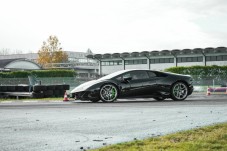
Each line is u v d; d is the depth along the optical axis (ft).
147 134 14.29
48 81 99.09
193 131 14.15
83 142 12.73
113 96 35.99
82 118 20.61
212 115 21.07
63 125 17.52
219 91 77.30
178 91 37.35
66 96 44.11
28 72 125.18
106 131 15.31
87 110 26.23
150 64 168.14
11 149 11.62
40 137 13.92
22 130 15.96
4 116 22.50
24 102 43.55
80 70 213.05
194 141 11.93
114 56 167.53
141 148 10.80
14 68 169.68
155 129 15.69
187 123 17.49
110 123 18.06
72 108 28.63
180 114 21.97
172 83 37.06
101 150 10.75
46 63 195.42
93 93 35.63
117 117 20.85
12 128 16.69
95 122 18.56
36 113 24.48
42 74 128.16
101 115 22.20
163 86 36.76
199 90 84.84
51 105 33.60
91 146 11.94
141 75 36.81
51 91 56.18
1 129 16.37
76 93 36.55
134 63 173.99
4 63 172.86
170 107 27.61
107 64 181.27
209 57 152.25
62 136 14.10
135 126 16.80
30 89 58.29
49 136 14.14
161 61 165.78
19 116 22.44
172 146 11.01
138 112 23.80
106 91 35.96
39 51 197.16
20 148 11.76
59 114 23.39
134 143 11.76
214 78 87.61
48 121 19.34
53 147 11.87
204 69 101.91
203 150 10.29
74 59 285.02
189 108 26.30
